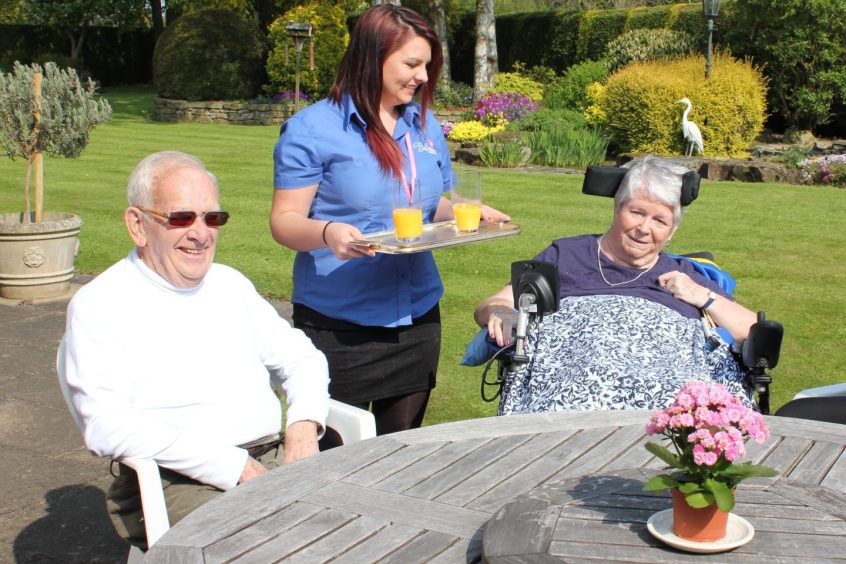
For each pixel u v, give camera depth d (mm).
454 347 5355
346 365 3109
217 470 2438
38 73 6312
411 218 2797
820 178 12008
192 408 2547
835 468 2193
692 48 18156
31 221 6660
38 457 3914
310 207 3049
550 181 11906
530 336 3098
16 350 5340
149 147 15430
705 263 3406
